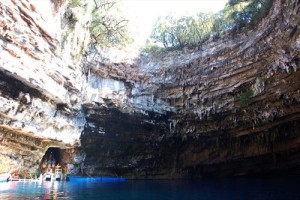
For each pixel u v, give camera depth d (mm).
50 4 14219
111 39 20406
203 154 24078
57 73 15336
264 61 17484
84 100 18984
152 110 21359
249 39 18109
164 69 21500
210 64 20281
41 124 15836
